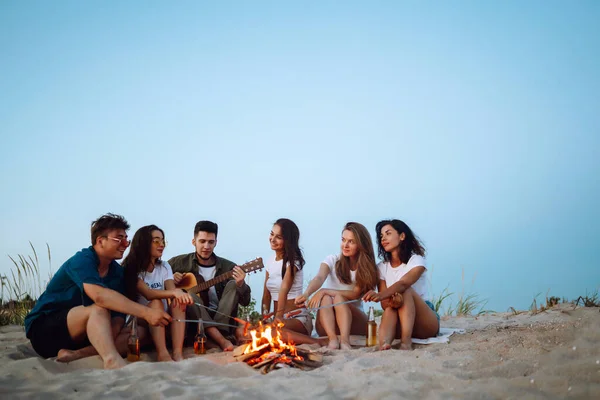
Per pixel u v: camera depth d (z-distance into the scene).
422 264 5.60
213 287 6.09
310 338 5.76
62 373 4.34
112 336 4.69
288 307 5.98
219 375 4.30
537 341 4.79
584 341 4.53
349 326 5.53
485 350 4.72
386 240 5.78
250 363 4.70
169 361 4.84
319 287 5.88
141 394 3.74
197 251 6.07
